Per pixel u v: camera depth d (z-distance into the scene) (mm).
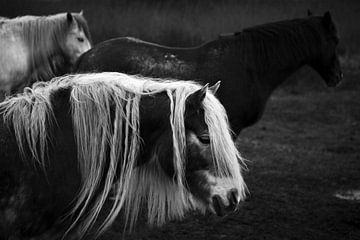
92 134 4211
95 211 4258
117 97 4258
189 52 7754
